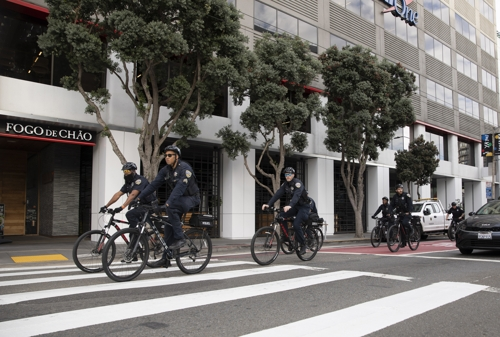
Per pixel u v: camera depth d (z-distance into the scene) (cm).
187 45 1129
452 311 436
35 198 1750
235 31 1238
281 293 505
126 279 577
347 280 598
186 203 627
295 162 2089
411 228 1120
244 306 438
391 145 2594
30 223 1742
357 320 392
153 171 1209
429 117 2905
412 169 2333
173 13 1154
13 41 1291
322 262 819
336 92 1809
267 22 1897
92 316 388
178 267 673
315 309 430
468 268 740
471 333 368
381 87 1788
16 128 1245
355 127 1830
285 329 360
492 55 3906
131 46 1081
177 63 1470
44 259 966
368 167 2483
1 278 616
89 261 666
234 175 1728
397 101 1919
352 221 2347
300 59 1544
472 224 960
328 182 2122
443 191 3167
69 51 1120
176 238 625
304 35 2055
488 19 3919
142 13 1125
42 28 1349
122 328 355
